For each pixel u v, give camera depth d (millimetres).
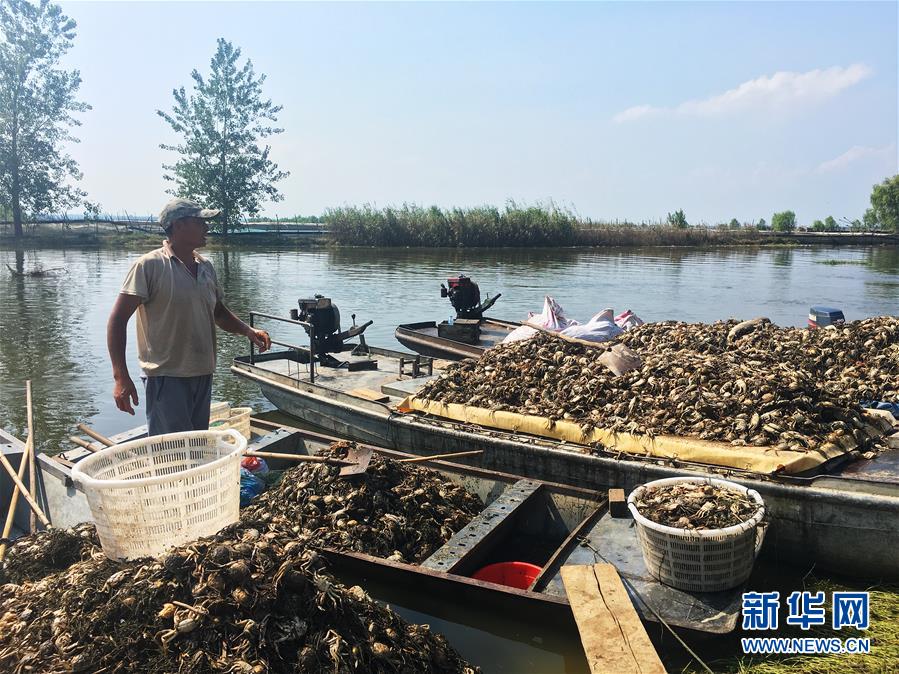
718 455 5332
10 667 3154
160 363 4699
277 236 49312
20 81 44812
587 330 9391
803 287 23578
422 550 5027
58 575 3760
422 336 11984
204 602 3102
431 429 7000
